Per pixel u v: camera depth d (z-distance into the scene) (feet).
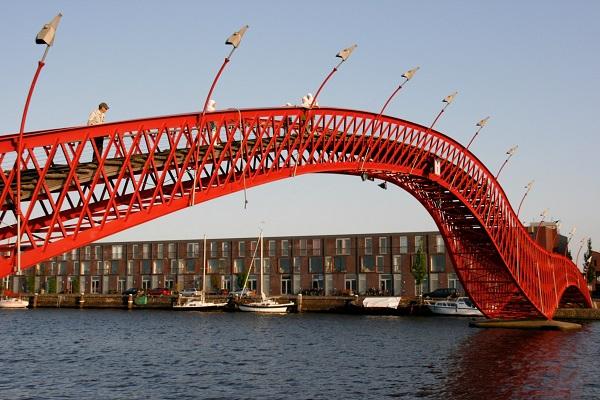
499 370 162.30
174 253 486.38
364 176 188.96
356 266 437.58
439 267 419.95
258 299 425.69
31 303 481.87
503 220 261.24
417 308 378.32
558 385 141.49
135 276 492.95
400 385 141.38
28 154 96.58
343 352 201.98
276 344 228.22
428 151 216.13
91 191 104.68
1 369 169.48
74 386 143.64
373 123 185.57
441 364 173.17
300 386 141.59
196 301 434.30
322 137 164.86
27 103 86.48
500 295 292.61
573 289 370.73
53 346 225.76
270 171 147.33
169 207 119.24
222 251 474.08
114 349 216.33
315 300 410.11
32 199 96.17
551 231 444.96
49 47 82.79
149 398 130.11
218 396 131.54
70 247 101.91
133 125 111.86
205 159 126.31
